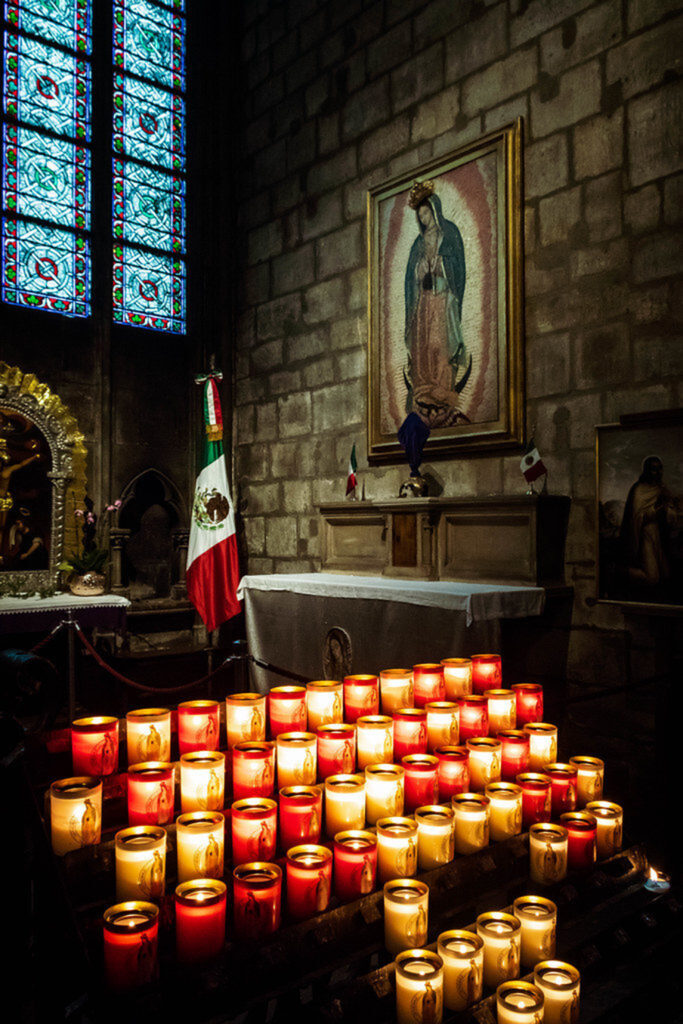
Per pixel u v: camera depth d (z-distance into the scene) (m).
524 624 4.94
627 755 4.33
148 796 1.94
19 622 5.82
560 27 4.93
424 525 5.06
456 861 2.17
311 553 7.18
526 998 1.81
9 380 6.62
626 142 4.52
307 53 7.34
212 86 8.35
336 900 1.98
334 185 6.97
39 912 1.80
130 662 7.28
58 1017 1.70
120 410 7.77
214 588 6.92
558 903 2.25
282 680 5.61
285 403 7.55
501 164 5.22
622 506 4.36
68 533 7.23
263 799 2.04
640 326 4.43
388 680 2.79
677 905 2.50
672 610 4.03
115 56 7.90
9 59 7.14
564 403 4.85
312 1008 1.81
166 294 8.20
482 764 2.48
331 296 7.00
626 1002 2.19
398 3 6.27
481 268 5.38
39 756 2.35
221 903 1.69
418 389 5.92
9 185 7.09
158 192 8.17
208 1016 1.63
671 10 4.30
